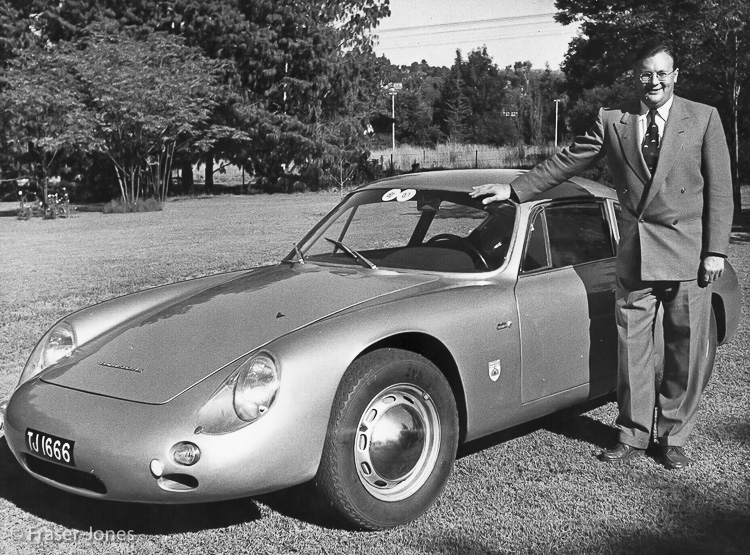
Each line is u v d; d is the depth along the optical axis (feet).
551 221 13.48
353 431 10.01
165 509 11.33
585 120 161.27
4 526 10.86
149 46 101.65
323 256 14.08
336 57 125.70
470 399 11.41
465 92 255.50
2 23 112.47
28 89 85.30
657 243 12.09
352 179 135.23
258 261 38.29
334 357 9.98
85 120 86.02
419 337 10.91
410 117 253.44
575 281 13.19
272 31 121.49
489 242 12.91
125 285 31.71
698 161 11.95
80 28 116.26
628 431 12.81
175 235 55.36
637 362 12.59
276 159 125.59
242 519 10.93
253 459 9.41
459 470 12.42
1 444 13.96
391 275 12.76
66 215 82.28
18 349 20.80
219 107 119.14
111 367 10.88
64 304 27.58
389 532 10.45
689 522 10.61
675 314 12.37
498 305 11.82
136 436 9.48
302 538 10.32
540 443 13.57
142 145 93.25
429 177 14.80
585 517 10.78
